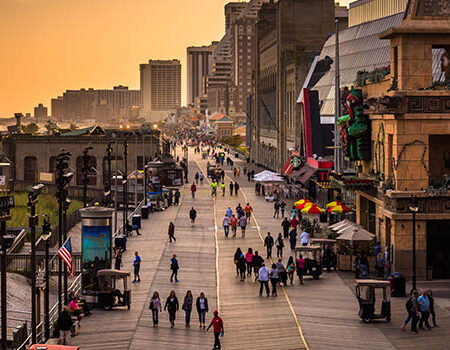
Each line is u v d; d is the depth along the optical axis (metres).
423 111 43.84
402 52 44.47
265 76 150.12
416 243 43.69
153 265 49.94
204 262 51.31
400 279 40.19
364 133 51.50
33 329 30.80
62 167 39.31
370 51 89.19
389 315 35.34
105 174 129.00
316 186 85.25
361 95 51.44
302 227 64.06
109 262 39.34
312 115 90.88
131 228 63.88
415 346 31.31
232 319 36.53
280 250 51.94
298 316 36.62
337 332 33.75
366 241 47.78
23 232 62.53
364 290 41.31
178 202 88.19
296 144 111.00
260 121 157.75
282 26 124.94
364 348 31.16
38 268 49.09
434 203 43.56
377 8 114.31
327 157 87.38
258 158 158.62
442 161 46.19
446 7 44.81
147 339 33.16
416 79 44.53
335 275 46.47
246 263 47.59
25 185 116.94
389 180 45.56
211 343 32.62
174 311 35.19
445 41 44.53
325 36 125.19
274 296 40.94
